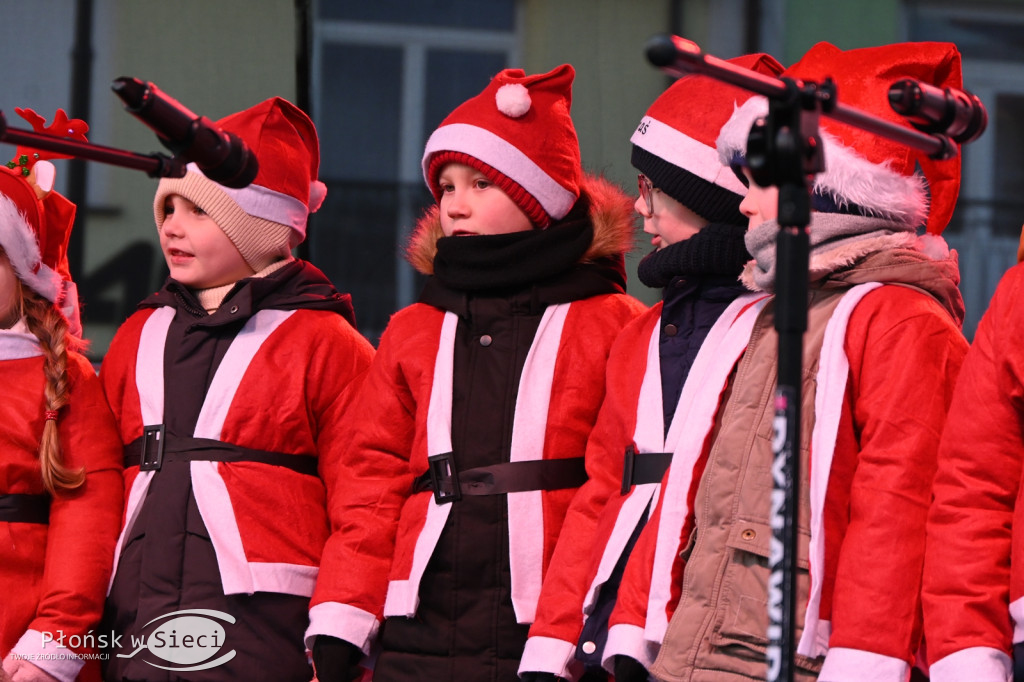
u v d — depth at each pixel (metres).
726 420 7.39
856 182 7.32
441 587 8.67
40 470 9.60
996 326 6.81
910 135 6.07
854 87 7.85
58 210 10.36
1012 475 6.67
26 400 9.68
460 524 8.71
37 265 10.01
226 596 9.24
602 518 8.06
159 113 6.45
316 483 9.73
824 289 7.43
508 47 25.81
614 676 7.61
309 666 9.38
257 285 9.88
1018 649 6.44
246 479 9.43
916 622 6.64
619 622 7.42
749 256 8.16
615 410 8.24
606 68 23.41
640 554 7.50
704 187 8.42
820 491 6.93
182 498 9.38
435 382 9.03
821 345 7.24
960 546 6.54
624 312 9.23
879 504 6.73
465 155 9.22
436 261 9.45
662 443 7.89
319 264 25.22
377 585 8.94
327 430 9.77
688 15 23.72
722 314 8.02
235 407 9.55
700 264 8.17
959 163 8.12
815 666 6.84
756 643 6.95
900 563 6.64
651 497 7.79
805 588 6.95
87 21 23.41
